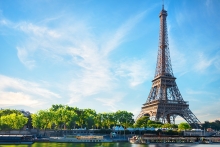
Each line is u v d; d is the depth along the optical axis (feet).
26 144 571.28
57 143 618.03
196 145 615.16
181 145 604.49
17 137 590.96
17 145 540.11
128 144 609.42
